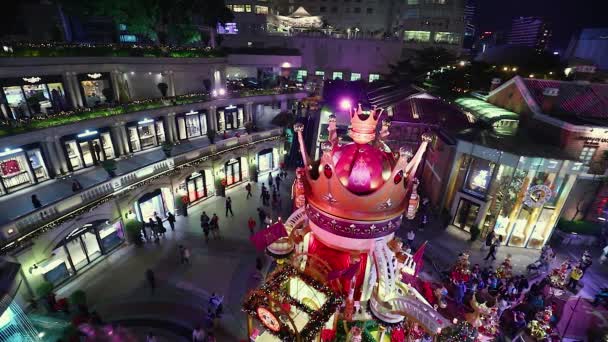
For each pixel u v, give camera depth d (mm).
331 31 63969
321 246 7121
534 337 14547
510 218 21922
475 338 7746
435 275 19438
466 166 22875
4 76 17953
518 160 20141
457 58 53156
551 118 22109
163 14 26297
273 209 25562
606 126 20625
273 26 63125
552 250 20422
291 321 6078
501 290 16719
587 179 22141
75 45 20594
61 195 18500
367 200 6020
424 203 24938
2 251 14406
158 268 19219
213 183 27328
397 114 27609
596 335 15289
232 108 30875
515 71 37906
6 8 25609
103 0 23469
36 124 18109
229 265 19641
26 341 13117
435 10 58031
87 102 22500
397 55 59344
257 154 30781
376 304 6094
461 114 27812
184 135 27500
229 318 16078
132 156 23938
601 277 19969
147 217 22469
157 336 15070
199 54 28188
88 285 17812
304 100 39594
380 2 66625
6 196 17922
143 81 26078
